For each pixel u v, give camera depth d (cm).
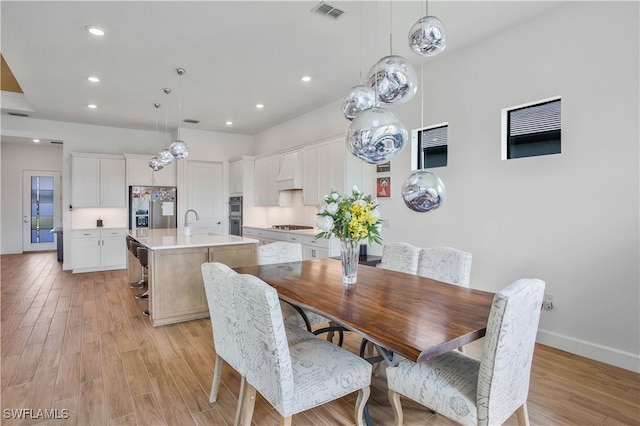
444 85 393
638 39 261
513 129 346
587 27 285
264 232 625
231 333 194
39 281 565
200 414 213
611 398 229
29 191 917
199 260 385
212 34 336
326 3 286
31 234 924
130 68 413
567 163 298
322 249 484
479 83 360
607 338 279
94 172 662
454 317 172
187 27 323
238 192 732
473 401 153
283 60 394
